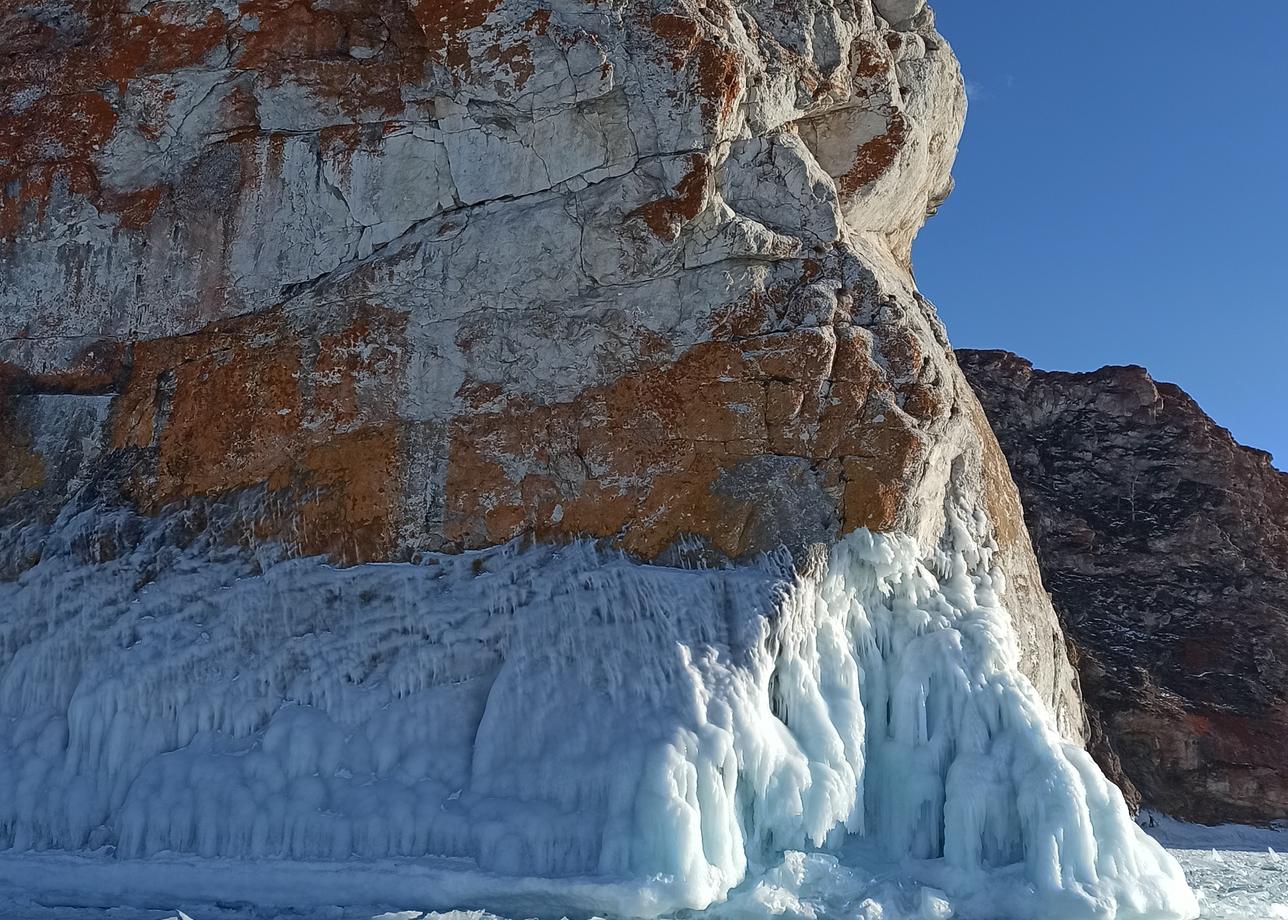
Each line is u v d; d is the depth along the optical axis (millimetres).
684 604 8688
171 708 8852
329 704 8766
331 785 8305
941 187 13516
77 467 10516
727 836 7699
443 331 10031
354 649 8992
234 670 9055
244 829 8070
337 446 9922
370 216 10336
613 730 8078
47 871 7988
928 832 8508
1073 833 8039
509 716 8359
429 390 9930
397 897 7617
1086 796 8273
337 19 10711
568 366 9805
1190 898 8234
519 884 7445
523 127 10055
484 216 10164
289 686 8906
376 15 10664
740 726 8055
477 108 10172
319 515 9750
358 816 8023
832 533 9258
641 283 9867
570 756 8039
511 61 9922
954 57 12750
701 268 9852
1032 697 8852
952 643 9031
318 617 9266
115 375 10742
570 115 9914
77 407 10703
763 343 9648
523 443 9695
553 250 9922
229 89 10781
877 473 9367
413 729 8555
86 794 8531
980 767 8438
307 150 10570
